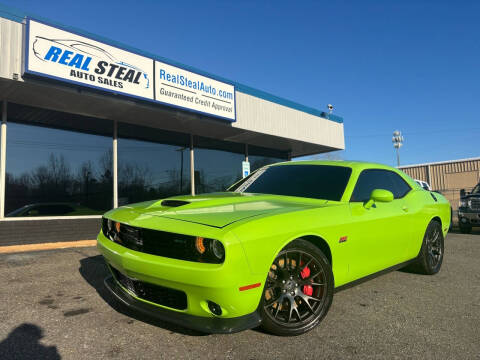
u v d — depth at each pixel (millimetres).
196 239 2240
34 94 7250
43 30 6594
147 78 8102
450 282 4133
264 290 2357
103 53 7391
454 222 13180
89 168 8930
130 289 2699
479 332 2686
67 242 7859
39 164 8109
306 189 3459
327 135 13570
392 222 3561
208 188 11758
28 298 3350
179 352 2266
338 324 2801
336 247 2871
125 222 2668
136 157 9938
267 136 11695
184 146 11156
